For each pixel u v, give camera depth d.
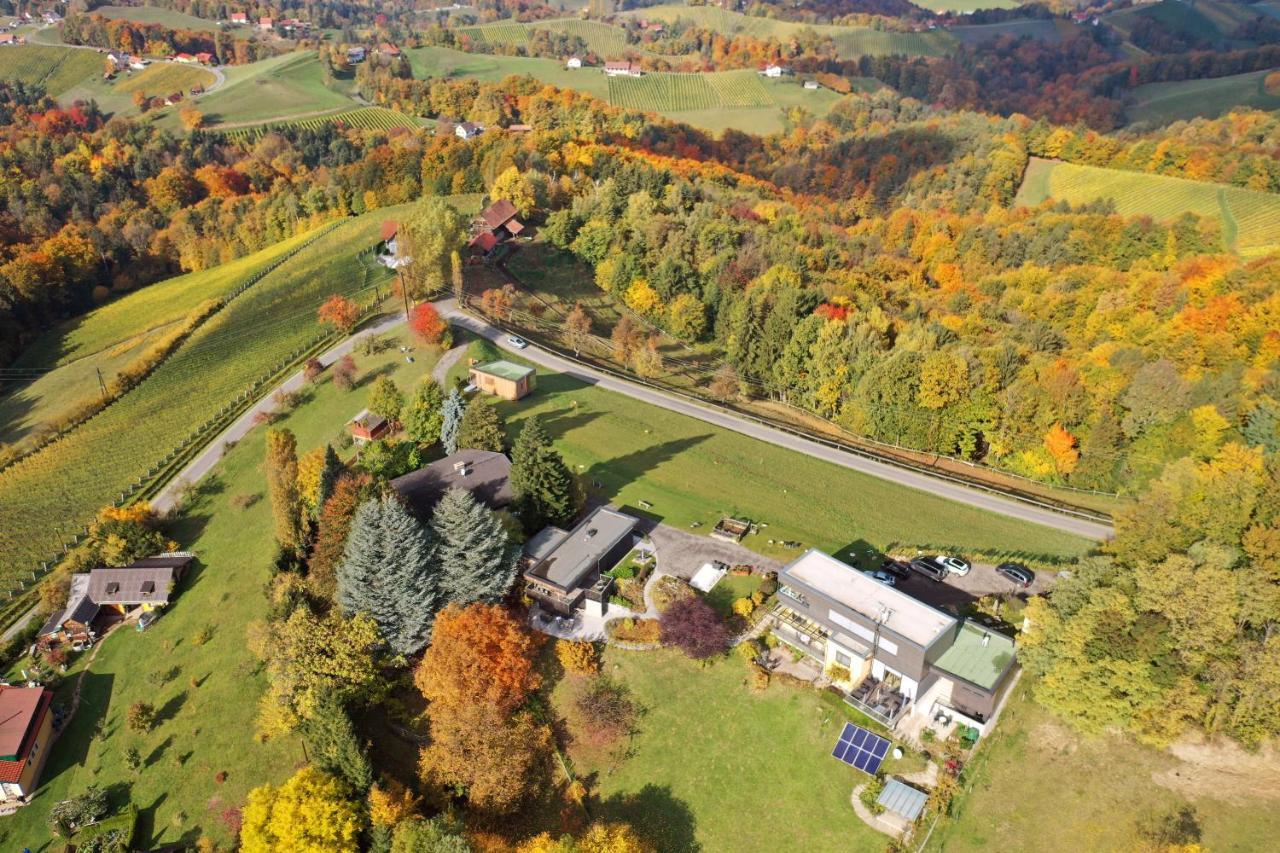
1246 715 68.06
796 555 95.25
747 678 79.62
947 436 128.38
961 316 180.12
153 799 81.31
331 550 90.00
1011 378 129.00
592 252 188.00
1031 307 188.75
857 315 148.62
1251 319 153.25
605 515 98.12
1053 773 70.19
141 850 77.06
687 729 77.25
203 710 87.69
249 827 70.38
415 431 113.62
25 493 133.50
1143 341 161.88
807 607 81.12
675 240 186.50
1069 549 100.38
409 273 163.75
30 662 98.81
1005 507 111.50
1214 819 65.81
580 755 77.12
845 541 99.38
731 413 134.62
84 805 79.94
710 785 73.75
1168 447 117.50
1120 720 69.44
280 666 82.12
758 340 153.00
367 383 137.38
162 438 141.12
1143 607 70.88
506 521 92.62
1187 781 68.12
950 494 114.44
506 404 129.25
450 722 73.94
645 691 80.00
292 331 166.62
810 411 144.88
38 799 83.44
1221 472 91.75
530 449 96.25
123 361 185.00
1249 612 69.06
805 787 72.19
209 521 116.50
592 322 169.00
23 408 179.88
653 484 110.62
